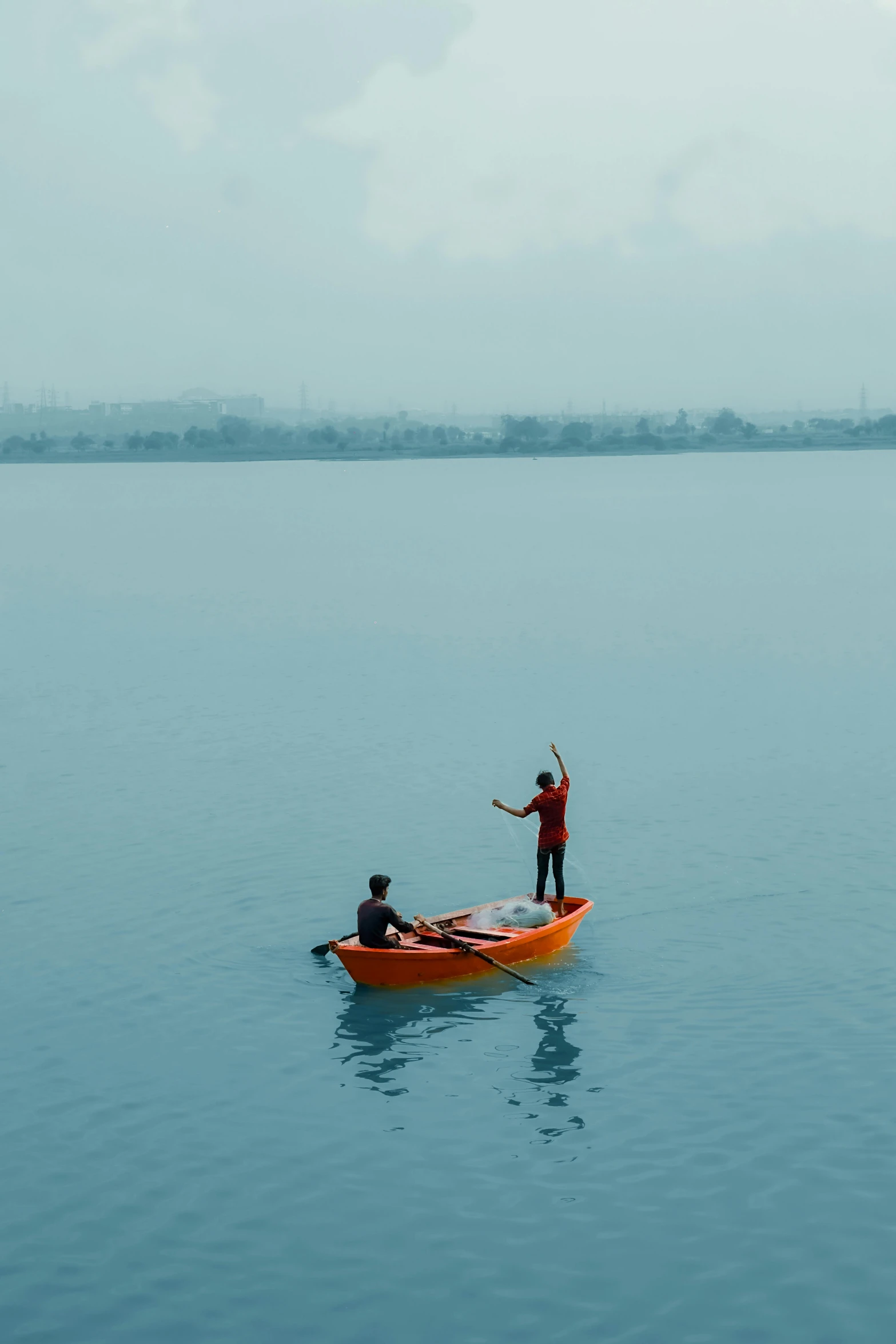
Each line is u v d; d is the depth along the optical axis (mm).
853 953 19422
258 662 46500
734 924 20734
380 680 42312
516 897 22078
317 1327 11477
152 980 18953
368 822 26500
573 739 33438
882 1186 13297
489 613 57781
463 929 19719
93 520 135250
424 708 37688
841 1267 12094
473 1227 12867
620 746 32625
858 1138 14211
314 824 26422
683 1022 17297
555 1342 11219
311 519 129500
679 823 26156
